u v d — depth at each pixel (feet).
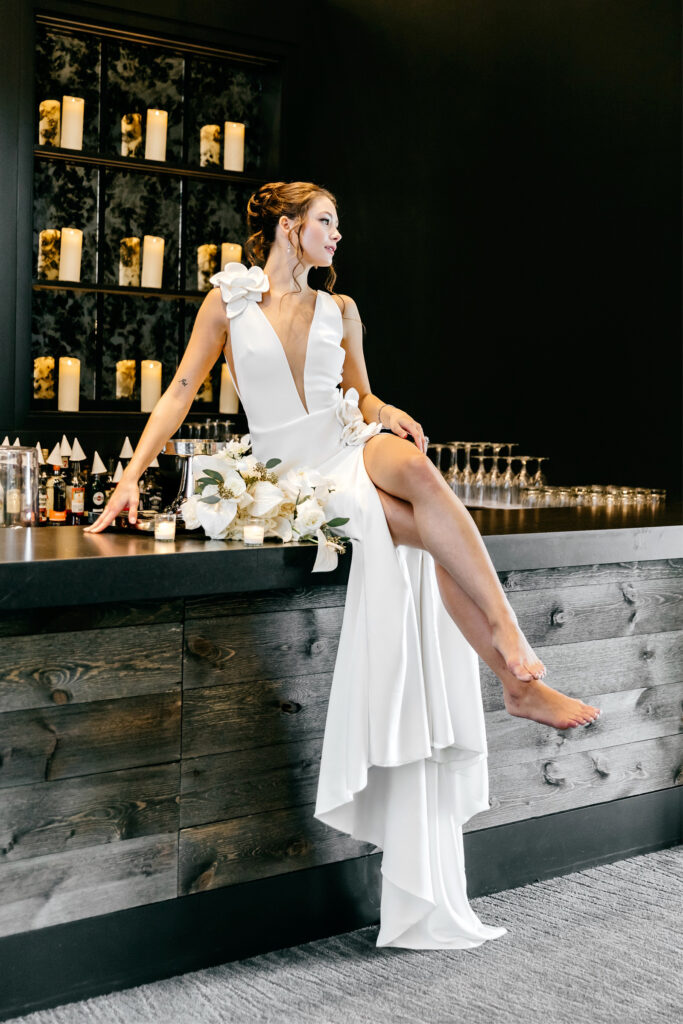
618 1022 7.00
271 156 17.31
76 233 15.83
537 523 9.57
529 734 9.16
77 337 16.33
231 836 7.72
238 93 17.37
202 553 7.23
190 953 7.58
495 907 8.75
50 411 15.70
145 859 7.34
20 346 15.23
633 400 13.12
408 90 16.12
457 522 7.61
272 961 7.79
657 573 9.89
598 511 10.95
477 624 7.64
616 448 13.37
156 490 15.26
